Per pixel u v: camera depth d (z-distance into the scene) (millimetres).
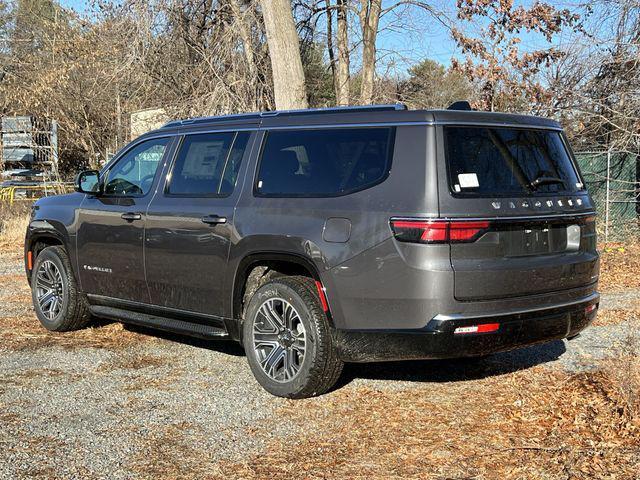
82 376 6113
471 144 5094
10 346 7113
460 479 4043
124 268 6848
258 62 16656
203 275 6125
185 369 6312
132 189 6934
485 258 4922
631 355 5820
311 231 5320
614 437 4512
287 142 5793
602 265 11984
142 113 19594
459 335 4844
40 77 21109
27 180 26359
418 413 5125
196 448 4574
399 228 4898
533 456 4301
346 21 20047
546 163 5477
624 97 15492
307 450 4520
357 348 5137
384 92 19484
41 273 7789
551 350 6750
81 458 4426
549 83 16453
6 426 4953
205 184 6277
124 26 16094
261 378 5621
